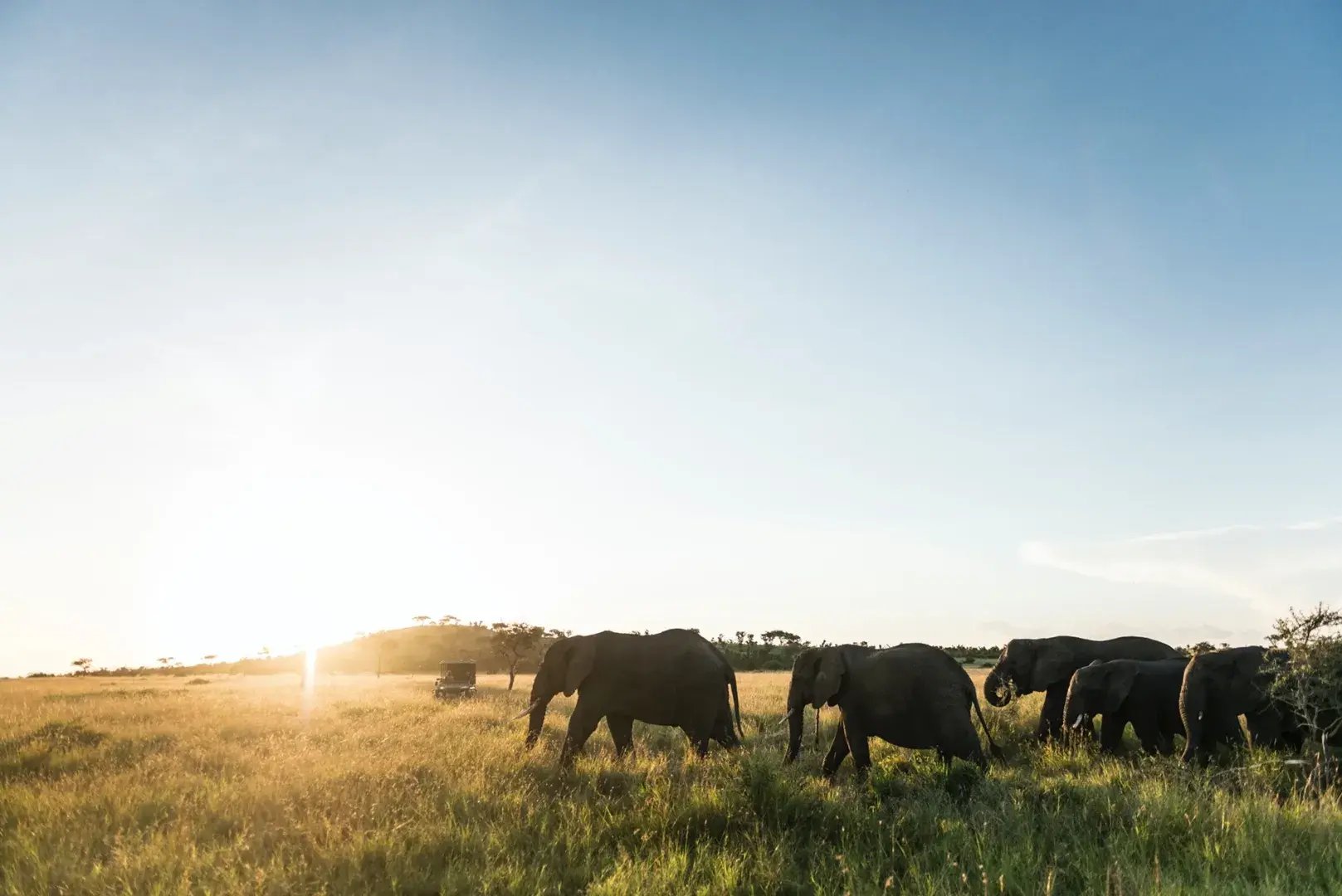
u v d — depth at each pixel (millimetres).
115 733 16609
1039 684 20828
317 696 31047
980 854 7340
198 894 6734
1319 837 7602
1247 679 13648
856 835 8312
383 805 9328
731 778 9797
